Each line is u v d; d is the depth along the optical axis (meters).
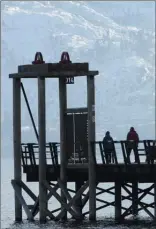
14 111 95.88
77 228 90.88
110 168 92.25
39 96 93.44
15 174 96.56
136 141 91.56
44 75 93.19
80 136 94.12
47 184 93.88
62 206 94.06
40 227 91.94
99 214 113.19
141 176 93.00
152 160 91.31
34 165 96.38
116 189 95.00
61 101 95.00
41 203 94.12
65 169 94.44
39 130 93.69
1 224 105.19
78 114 94.12
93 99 92.25
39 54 94.88
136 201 95.62
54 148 95.25
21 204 97.12
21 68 95.06
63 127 94.75
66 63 92.81
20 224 95.00
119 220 95.56
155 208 96.12
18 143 96.06
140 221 97.12
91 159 92.25
